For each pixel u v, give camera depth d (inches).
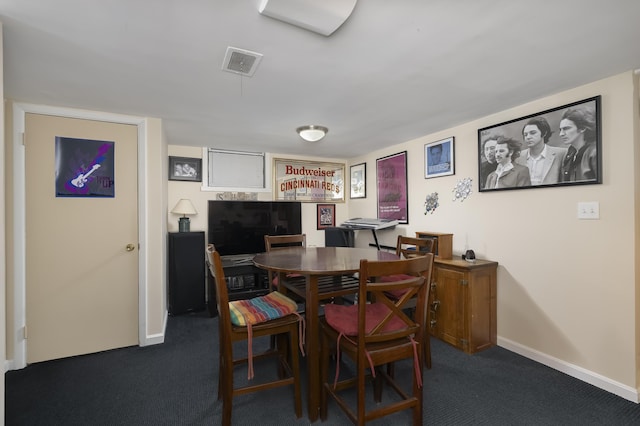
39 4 50.3
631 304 76.7
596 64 72.9
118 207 107.2
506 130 103.3
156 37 60.5
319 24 55.4
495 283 107.4
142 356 101.3
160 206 112.3
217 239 157.2
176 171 157.2
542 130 93.4
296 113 106.9
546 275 93.6
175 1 50.0
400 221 153.7
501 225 106.3
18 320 93.4
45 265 97.7
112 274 106.4
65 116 99.7
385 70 75.1
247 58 68.9
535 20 55.9
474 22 56.3
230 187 168.9
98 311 104.6
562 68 74.8
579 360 86.1
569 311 88.2
